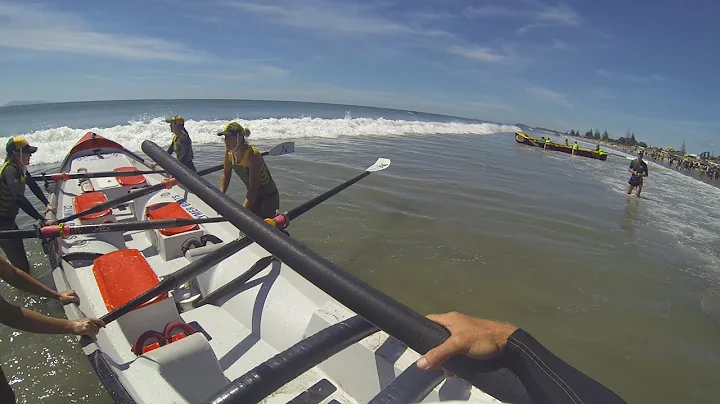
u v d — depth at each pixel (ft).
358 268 17.42
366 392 8.55
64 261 11.95
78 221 14.74
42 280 15.31
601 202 33.63
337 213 23.39
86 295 10.73
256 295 11.34
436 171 37.35
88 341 8.30
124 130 44.32
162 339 9.21
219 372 8.63
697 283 18.93
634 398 11.51
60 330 7.48
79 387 10.25
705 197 46.96
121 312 8.77
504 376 3.90
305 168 33.04
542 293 16.69
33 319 7.00
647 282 18.53
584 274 18.72
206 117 96.53
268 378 6.14
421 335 4.75
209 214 16.43
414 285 16.47
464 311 15.03
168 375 7.86
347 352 8.84
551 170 48.47
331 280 6.09
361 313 5.58
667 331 14.82
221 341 10.61
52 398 9.87
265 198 15.85
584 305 16.07
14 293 14.58
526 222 25.09
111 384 7.25
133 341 9.44
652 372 12.62
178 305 11.86
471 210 26.25
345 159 38.32
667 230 27.48
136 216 16.90
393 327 5.10
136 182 18.62
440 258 18.94
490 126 134.00
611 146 154.51
